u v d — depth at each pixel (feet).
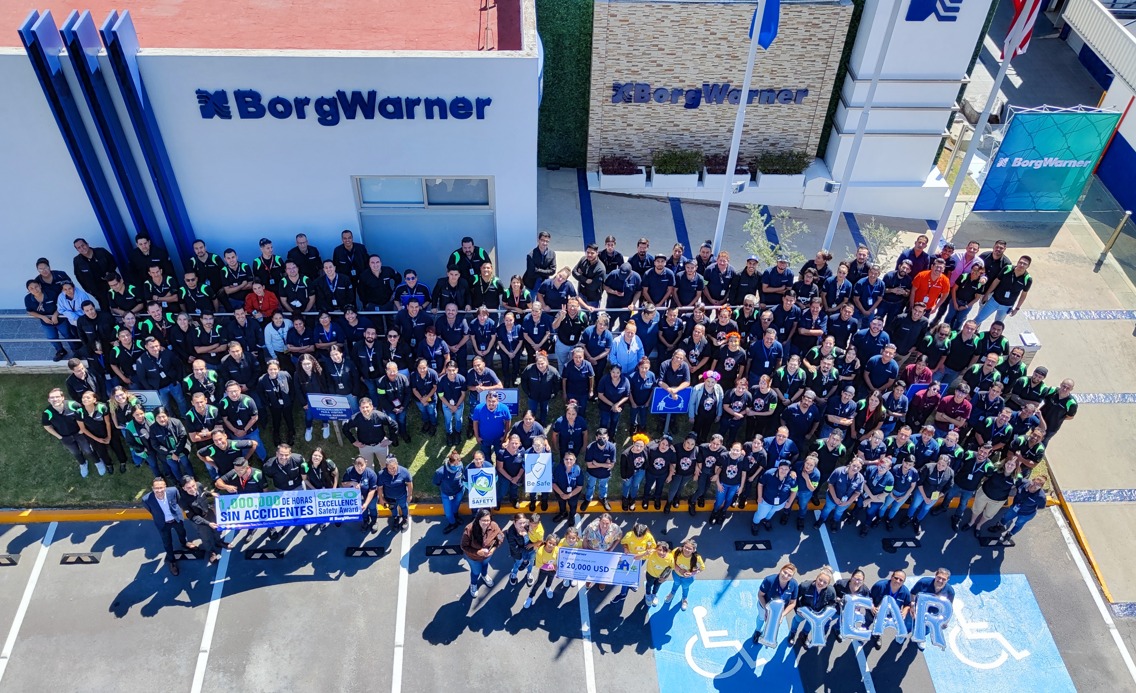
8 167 44.50
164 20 48.03
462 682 36.78
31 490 42.86
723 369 44.57
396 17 49.16
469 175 47.98
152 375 42.09
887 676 37.78
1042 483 40.75
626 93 60.54
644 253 47.70
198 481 42.68
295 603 39.24
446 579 40.40
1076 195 63.36
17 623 38.17
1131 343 54.60
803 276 46.75
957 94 60.03
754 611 39.78
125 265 48.16
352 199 48.60
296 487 39.78
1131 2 75.46
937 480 40.70
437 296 46.39
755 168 64.75
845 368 43.83
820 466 41.98
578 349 42.24
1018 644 39.19
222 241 50.03
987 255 48.70
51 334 46.88
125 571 40.16
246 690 36.22
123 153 43.86
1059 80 79.71
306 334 44.27
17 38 45.39
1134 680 38.27
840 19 56.80
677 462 41.16
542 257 47.73
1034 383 43.42
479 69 43.57
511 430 44.50
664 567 37.73
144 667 36.81
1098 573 42.09
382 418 40.93
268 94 43.78
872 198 64.39
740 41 57.88
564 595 40.01
